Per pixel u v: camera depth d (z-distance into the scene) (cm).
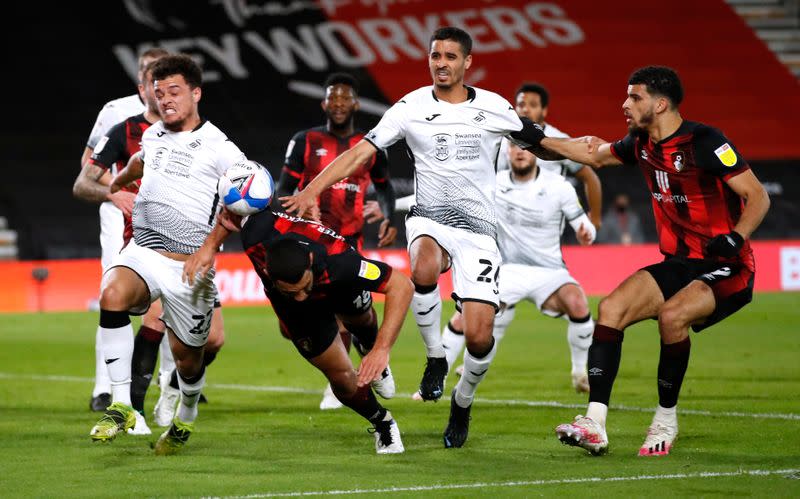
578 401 3144
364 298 2162
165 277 2320
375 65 10375
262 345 5025
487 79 10556
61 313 6869
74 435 2602
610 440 2441
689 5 11325
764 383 3438
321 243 2052
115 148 2694
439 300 2422
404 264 7294
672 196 2345
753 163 9800
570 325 3350
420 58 10506
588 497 1825
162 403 2756
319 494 1875
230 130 9600
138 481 2019
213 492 1908
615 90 10588
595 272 7412
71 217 8631
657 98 2295
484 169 2406
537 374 3819
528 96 3556
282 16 10575
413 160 2430
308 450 2364
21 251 8394
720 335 5100
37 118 9381
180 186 2345
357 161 2323
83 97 9650
